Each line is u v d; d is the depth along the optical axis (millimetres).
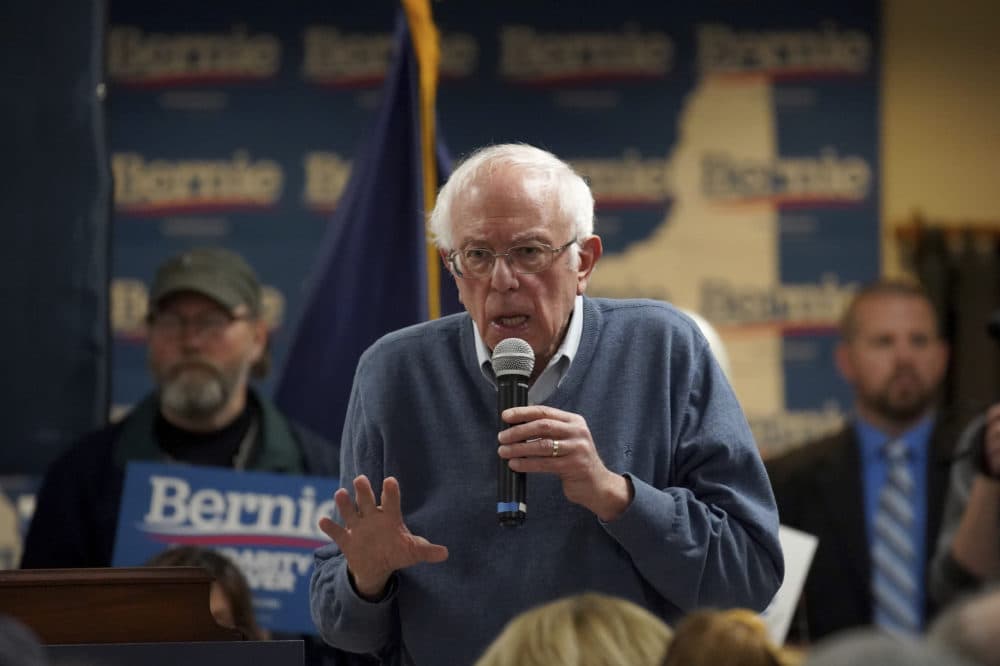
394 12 28266
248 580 13500
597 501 8625
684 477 9328
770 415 27250
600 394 9289
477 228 9000
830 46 28234
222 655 8078
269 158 27859
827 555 15711
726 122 28047
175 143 27844
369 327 14117
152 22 28172
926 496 15977
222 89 27984
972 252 27641
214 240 27609
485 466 9219
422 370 9523
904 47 28344
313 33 28188
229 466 14594
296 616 13445
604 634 6176
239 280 15227
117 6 28141
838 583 15586
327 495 13695
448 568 9148
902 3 28406
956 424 16328
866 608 15492
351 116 27984
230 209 27719
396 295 13992
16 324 13188
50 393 13234
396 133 14023
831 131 28047
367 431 9492
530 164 9180
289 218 27688
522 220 8969
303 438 14422
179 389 14656
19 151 13172
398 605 9352
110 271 13359
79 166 13211
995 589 4840
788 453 16578
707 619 6055
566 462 8445
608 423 9242
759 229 27812
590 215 9359
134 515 13562
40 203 13188
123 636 8461
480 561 9125
